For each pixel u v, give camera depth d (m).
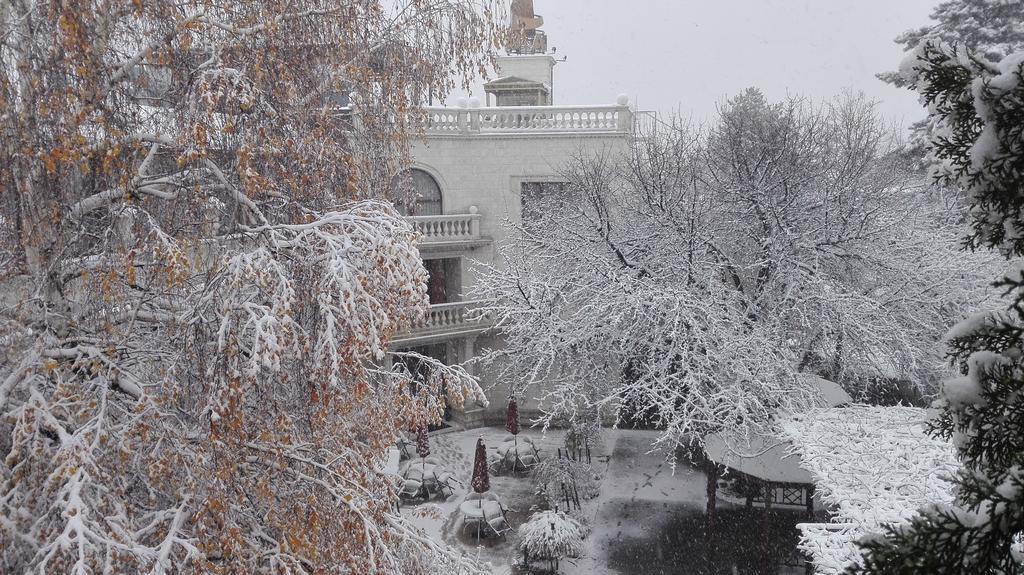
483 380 27.30
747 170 20.81
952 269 21.95
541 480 21.17
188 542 6.38
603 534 18.75
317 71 8.74
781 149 20.98
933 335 22.38
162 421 6.96
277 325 6.57
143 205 7.54
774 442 17.80
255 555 7.22
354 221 7.39
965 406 3.63
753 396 17.25
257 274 6.56
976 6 26.31
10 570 5.92
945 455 11.37
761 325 19.67
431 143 25.50
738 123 23.62
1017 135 3.40
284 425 7.44
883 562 3.33
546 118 25.91
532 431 26.88
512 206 26.20
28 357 6.60
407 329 8.16
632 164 22.52
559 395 20.06
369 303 6.89
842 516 9.89
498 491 21.86
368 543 7.19
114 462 6.88
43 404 6.28
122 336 7.54
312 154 8.14
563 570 17.08
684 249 20.48
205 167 7.64
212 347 6.96
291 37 8.28
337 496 7.46
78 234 7.01
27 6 6.50
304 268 7.38
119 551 5.82
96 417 6.50
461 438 26.17
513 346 22.69
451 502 20.89
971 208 3.79
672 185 21.14
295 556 7.43
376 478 8.86
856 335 19.70
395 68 9.69
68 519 5.55
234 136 7.60
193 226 7.60
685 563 17.12
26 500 6.24
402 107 9.50
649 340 20.48
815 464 11.62
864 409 14.38
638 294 19.39
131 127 7.46
